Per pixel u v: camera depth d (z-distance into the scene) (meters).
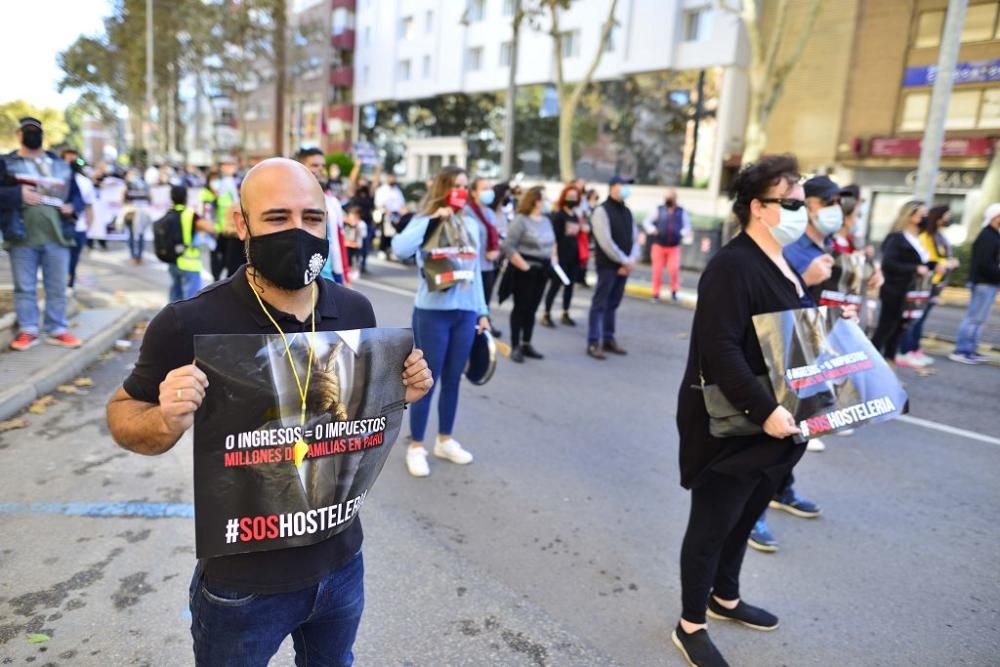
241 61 39.12
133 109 50.62
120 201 15.23
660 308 11.21
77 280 10.40
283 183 1.39
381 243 16.16
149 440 1.37
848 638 2.78
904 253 7.01
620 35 26.39
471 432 5.00
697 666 2.52
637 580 3.12
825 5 21.48
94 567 2.96
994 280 7.89
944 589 3.17
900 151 20.03
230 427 1.39
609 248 7.19
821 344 2.42
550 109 29.89
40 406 4.89
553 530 3.55
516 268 7.00
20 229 5.66
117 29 40.62
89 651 2.44
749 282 2.33
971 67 19.03
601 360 7.41
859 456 4.87
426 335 4.10
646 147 26.14
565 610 2.86
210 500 1.39
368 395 1.54
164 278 11.23
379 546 3.30
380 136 40.62
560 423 5.28
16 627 2.54
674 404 5.91
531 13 20.58
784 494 3.93
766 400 2.24
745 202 2.43
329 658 1.71
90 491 3.69
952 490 4.32
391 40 38.97
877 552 3.51
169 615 2.66
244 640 1.47
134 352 6.59
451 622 2.73
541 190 6.95
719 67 23.67
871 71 20.75
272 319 1.46
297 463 1.46
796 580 3.21
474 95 34.00
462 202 4.02
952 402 6.34
